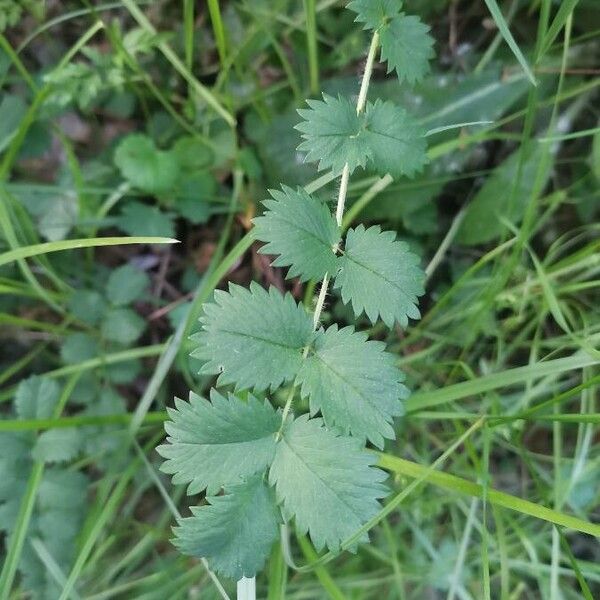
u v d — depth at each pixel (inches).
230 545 3.7
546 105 6.3
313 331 3.9
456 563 6.2
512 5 6.3
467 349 6.4
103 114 7.0
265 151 6.6
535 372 5.0
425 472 4.6
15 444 5.6
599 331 6.2
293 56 6.7
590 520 6.8
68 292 6.7
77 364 6.5
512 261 5.6
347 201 6.5
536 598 6.9
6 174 6.4
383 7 4.3
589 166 6.6
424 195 6.4
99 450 6.4
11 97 6.5
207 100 6.5
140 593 6.5
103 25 5.8
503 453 7.1
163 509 7.0
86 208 6.7
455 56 6.6
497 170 6.5
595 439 7.0
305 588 6.5
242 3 6.5
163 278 7.3
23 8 6.4
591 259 5.9
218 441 3.7
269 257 7.0
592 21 6.1
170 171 6.5
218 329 3.7
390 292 4.0
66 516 5.8
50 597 5.7
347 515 3.6
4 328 7.0
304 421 3.8
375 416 3.8
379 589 6.7
